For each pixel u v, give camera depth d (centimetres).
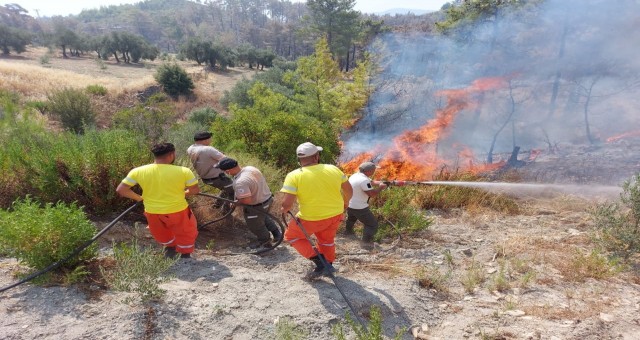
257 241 580
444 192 804
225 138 1026
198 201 627
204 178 623
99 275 409
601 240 562
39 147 641
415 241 605
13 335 310
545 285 467
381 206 720
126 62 7362
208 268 464
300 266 500
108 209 573
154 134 1203
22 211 411
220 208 633
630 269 511
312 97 2114
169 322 344
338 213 440
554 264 515
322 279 454
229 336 339
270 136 982
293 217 445
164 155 451
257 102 1661
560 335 365
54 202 557
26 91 3453
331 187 435
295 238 448
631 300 434
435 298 436
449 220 715
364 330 335
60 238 397
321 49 2131
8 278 391
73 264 411
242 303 384
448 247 586
